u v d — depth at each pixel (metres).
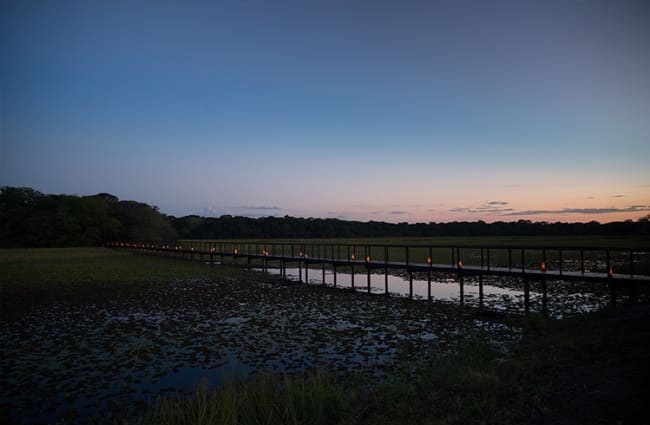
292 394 7.50
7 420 7.57
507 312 16.86
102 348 12.02
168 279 29.06
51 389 8.97
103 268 36.53
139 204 92.38
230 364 10.49
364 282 27.78
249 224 128.62
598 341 10.02
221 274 32.31
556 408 6.44
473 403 6.90
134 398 8.45
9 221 76.44
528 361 9.15
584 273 17.44
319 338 12.90
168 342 12.57
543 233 133.75
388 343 12.23
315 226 137.25
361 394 7.89
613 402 6.38
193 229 119.31
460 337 12.71
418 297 21.33
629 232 115.62
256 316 16.42
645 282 15.05
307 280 28.34
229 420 6.64
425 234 148.50
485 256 43.38
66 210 77.81
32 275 31.19
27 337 13.27
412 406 7.09
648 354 8.23
